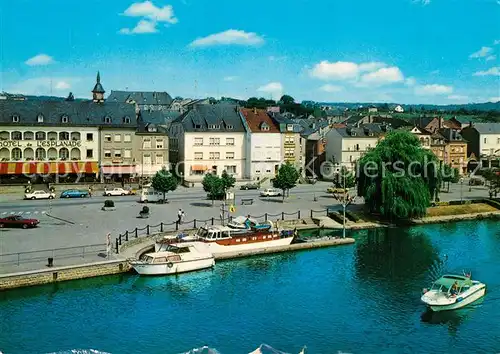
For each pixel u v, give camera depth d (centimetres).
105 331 3950
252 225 6444
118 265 5091
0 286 4531
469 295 4584
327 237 6800
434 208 8562
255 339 3869
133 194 9438
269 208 8331
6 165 9844
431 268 5600
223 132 11512
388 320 4247
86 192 9119
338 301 4628
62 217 7144
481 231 7519
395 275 5356
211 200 8869
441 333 4028
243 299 4659
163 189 8494
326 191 10431
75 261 5050
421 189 7794
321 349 3734
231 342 3816
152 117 11288
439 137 14012
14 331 3903
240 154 11706
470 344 3856
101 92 11506
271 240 6225
